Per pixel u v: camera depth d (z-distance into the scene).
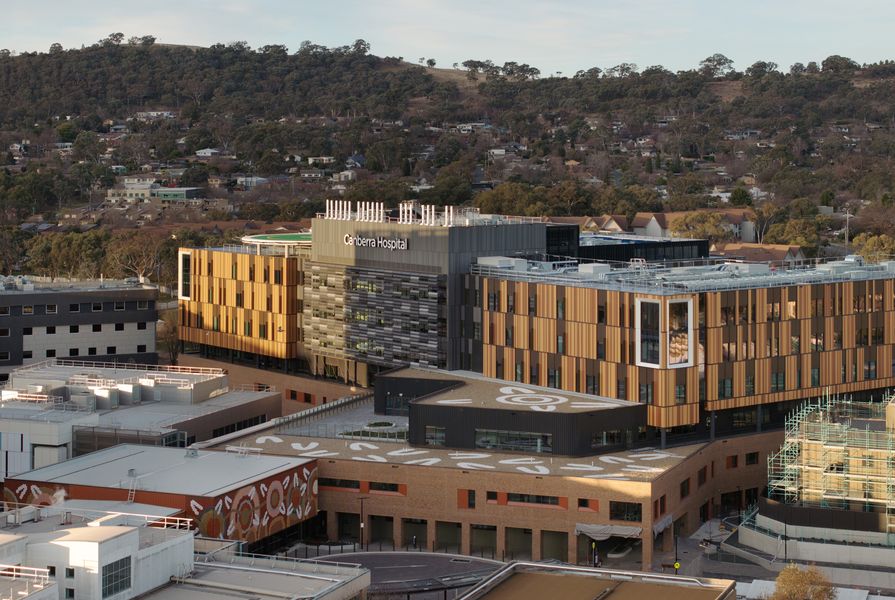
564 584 107.38
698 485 159.88
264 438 162.38
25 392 168.38
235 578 104.31
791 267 192.00
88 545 94.69
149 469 141.00
